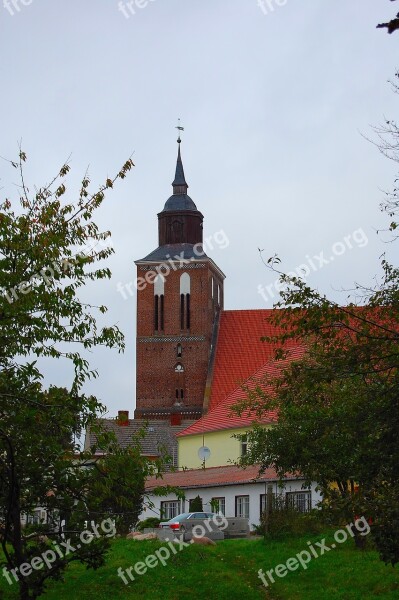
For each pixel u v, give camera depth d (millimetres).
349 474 36438
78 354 26922
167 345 136375
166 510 69125
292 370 25625
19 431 26422
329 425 28141
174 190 142625
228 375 129750
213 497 64562
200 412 134000
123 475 27688
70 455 27594
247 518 59031
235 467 69625
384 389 25328
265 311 134750
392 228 23688
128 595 34250
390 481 24750
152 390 135500
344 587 35094
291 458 40875
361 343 24578
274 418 53000
